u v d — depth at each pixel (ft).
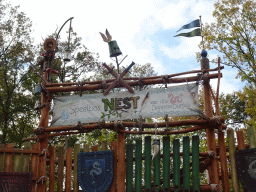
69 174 32.35
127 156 32.09
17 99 68.49
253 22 71.15
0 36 69.77
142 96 33.73
